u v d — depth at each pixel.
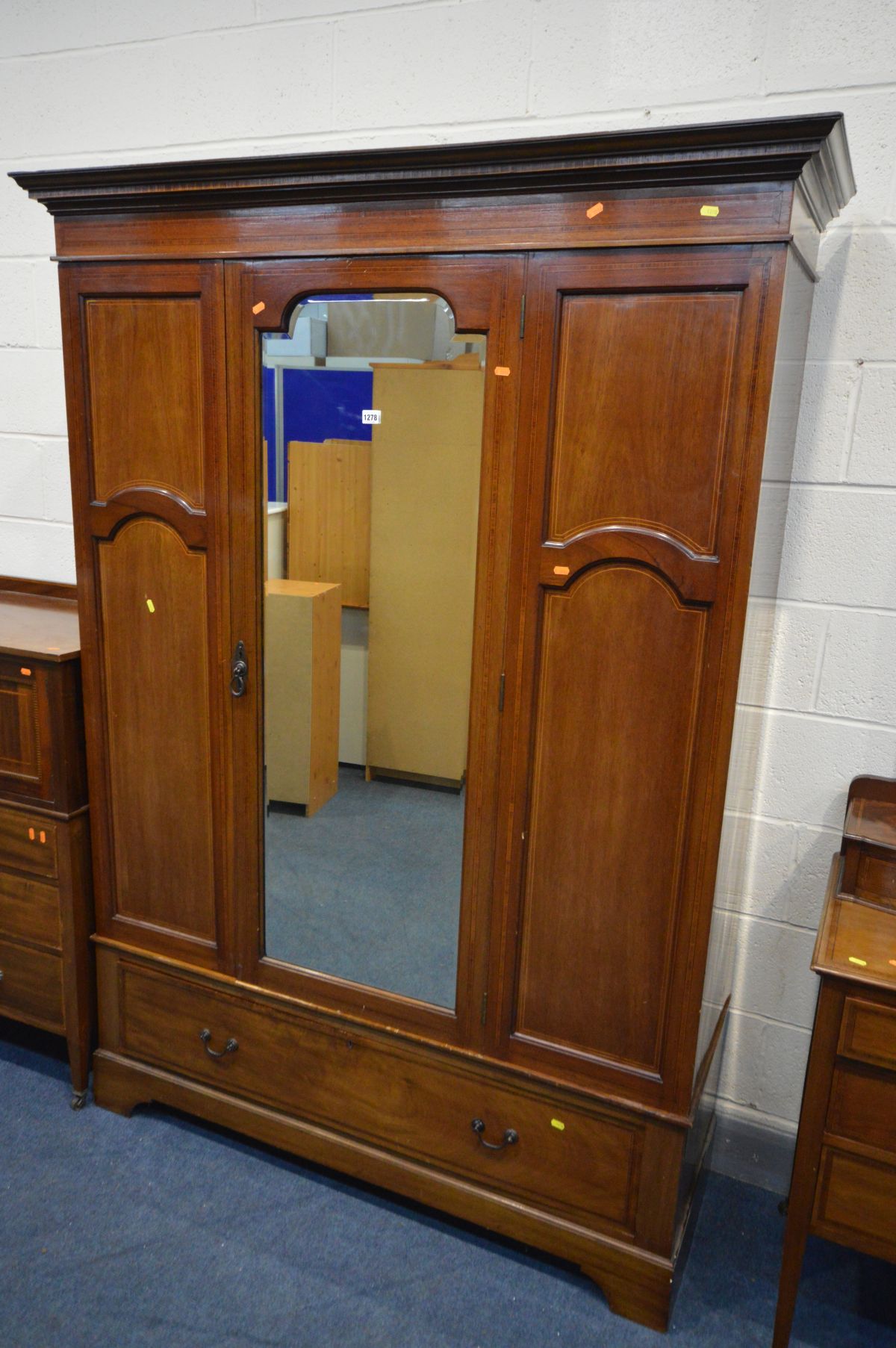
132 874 1.88
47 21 2.07
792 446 1.60
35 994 2.01
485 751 1.51
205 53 1.96
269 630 1.62
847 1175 1.37
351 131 1.89
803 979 1.85
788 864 1.82
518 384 1.36
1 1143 1.91
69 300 1.62
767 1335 1.58
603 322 1.30
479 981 1.60
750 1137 1.94
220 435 1.56
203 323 1.53
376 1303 1.60
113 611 1.74
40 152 2.15
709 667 1.34
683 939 1.45
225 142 1.99
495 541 1.43
